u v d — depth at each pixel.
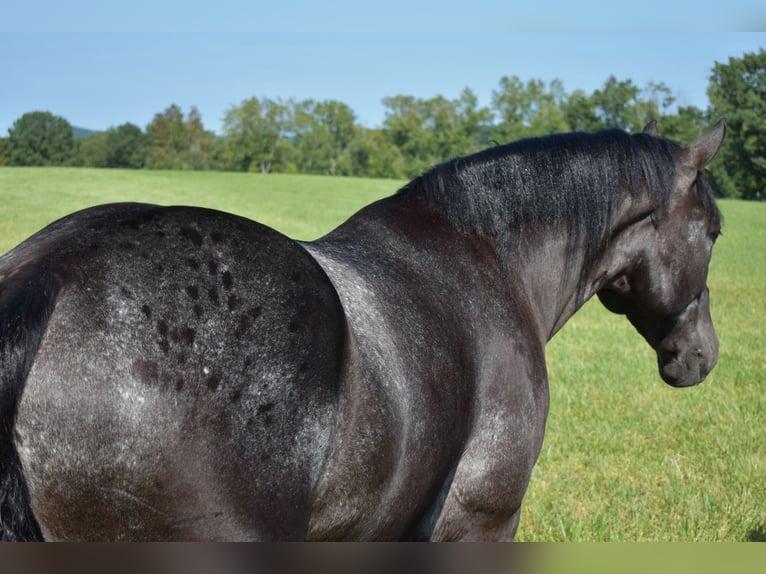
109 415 1.78
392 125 79.25
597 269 3.59
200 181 50.25
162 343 1.86
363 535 2.34
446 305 2.85
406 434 2.38
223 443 1.91
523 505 5.28
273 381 2.01
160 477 1.83
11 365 1.68
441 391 2.56
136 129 89.25
